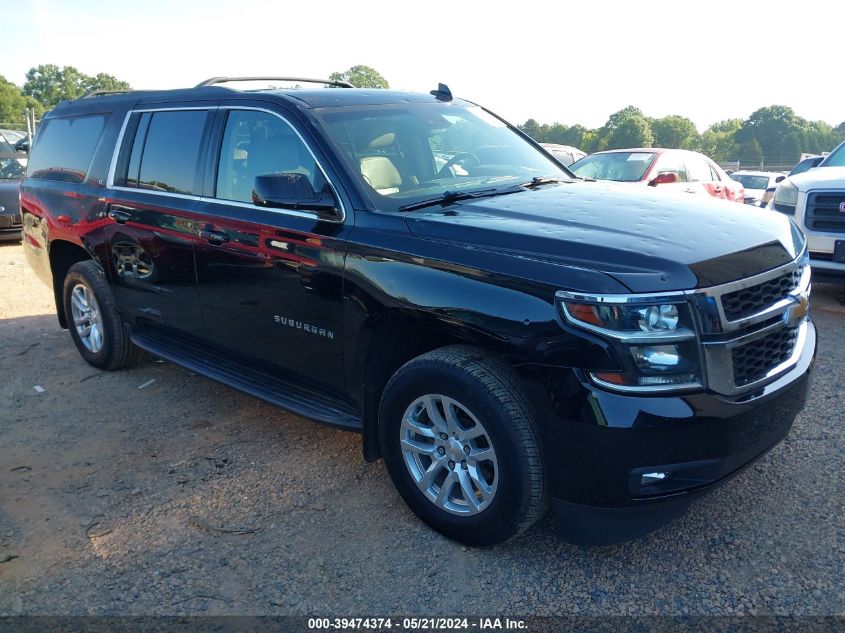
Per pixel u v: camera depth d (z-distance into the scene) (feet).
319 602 9.14
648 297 8.26
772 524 10.28
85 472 12.65
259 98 12.85
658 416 8.25
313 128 11.85
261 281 12.18
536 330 8.66
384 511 11.12
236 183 12.93
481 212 10.68
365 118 12.59
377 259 10.29
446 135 13.42
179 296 14.24
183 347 15.05
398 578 9.54
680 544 9.99
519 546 10.13
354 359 10.96
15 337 20.88
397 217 10.54
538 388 8.70
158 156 14.73
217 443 13.64
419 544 10.25
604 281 8.38
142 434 14.14
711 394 8.47
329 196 11.27
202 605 9.14
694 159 35.99
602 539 9.05
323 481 12.09
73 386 16.84
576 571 9.53
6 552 10.35
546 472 8.98
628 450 8.34
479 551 10.04
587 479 8.66
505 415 8.88
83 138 17.21
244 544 10.38
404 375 10.03
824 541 9.83
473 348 9.64
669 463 8.44
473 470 9.61
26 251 19.81
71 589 9.52
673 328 8.32
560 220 10.12
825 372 15.87
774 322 9.37
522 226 9.86
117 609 9.11
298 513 11.14
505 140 14.53
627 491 8.55
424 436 10.17
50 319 22.91
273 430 14.15
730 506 10.78
